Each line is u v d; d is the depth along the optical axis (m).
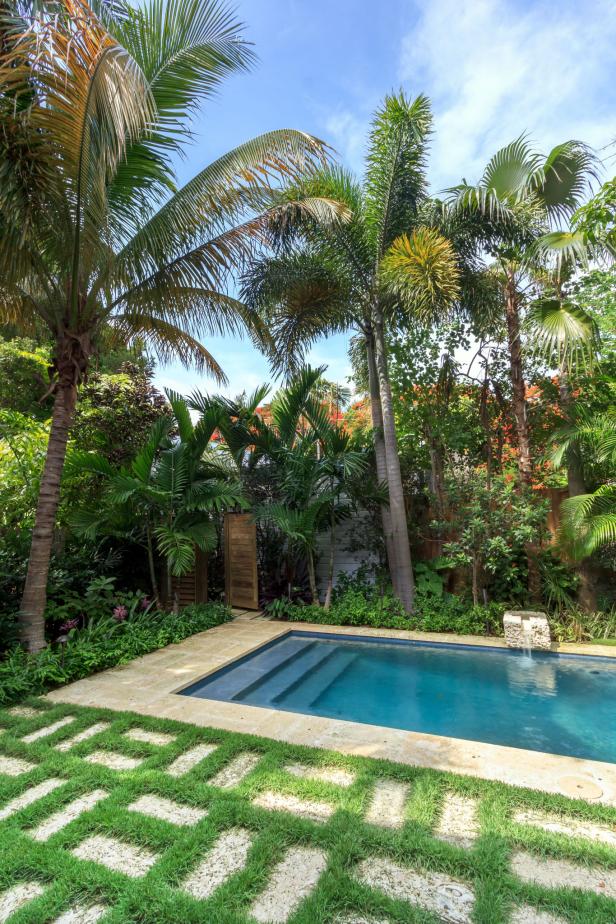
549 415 7.98
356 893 1.98
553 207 7.66
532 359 8.22
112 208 5.75
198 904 1.95
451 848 2.25
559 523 7.15
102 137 4.35
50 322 5.79
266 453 8.88
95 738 3.52
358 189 7.83
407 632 7.02
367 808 2.64
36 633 5.35
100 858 2.26
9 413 7.52
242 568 8.88
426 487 8.73
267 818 2.50
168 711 4.16
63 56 4.06
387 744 3.52
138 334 7.73
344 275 7.89
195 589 8.55
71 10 4.02
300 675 5.58
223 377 8.95
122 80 3.94
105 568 7.51
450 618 7.13
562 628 6.56
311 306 8.11
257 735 3.64
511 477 7.84
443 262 6.35
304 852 2.29
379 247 7.71
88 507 7.67
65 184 4.83
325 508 8.14
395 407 9.30
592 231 4.64
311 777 2.99
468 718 4.38
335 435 8.17
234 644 6.41
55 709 4.13
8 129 4.32
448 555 7.96
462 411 8.87
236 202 6.16
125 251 5.92
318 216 6.81
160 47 5.39
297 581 8.87
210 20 5.40
